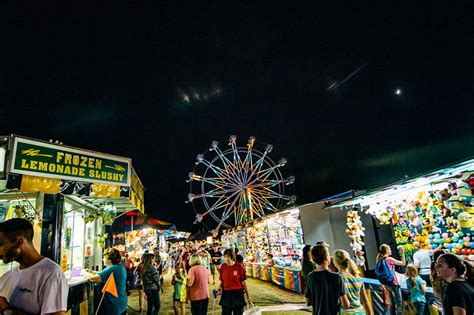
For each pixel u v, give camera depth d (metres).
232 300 5.13
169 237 21.75
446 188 5.10
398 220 7.08
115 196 5.50
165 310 7.96
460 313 2.34
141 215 11.94
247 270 15.22
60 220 5.15
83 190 4.98
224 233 20.52
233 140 18.27
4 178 4.09
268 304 8.23
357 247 7.98
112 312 4.79
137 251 13.06
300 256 9.48
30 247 1.95
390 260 5.35
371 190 6.53
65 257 5.76
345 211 9.54
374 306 5.72
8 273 1.97
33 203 5.02
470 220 4.76
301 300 8.47
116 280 4.94
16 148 4.24
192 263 5.51
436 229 5.71
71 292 4.54
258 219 12.98
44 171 4.49
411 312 4.69
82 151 5.12
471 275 2.69
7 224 1.90
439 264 2.65
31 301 1.81
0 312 1.77
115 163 5.65
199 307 5.26
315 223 9.35
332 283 3.13
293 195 16.30
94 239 7.81
